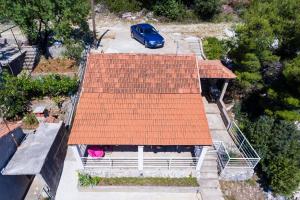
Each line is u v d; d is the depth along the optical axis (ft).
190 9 114.42
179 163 56.03
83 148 58.18
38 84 66.54
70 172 55.57
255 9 68.54
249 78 65.92
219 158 57.57
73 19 76.48
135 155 57.77
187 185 54.08
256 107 74.23
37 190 53.47
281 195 56.59
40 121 63.67
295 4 61.82
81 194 52.65
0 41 83.82
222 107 68.90
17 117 65.00
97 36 96.43
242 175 56.80
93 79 56.85
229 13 115.55
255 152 56.39
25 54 79.15
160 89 56.39
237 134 63.00
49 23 82.17
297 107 61.82
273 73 66.54
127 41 93.97
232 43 77.20
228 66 77.87
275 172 55.21
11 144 49.98
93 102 54.13
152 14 113.09
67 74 74.59
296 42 60.64
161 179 55.16
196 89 56.80
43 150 50.52
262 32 61.52
